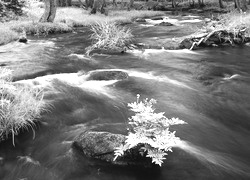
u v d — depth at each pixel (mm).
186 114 5871
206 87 7727
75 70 8953
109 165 3846
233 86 7820
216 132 5152
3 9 20578
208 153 4328
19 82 7156
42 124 5152
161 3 50062
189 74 8930
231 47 12969
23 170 3963
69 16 24016
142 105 4262
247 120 5797
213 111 6133
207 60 10750
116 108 5977
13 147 4488
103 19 24109
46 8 19391
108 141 3982
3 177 3840
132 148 3801
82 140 4164
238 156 4371
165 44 13242
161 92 7156
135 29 19562
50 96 6391
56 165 4008
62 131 4926
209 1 49594
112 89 7188
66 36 16188
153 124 3984
